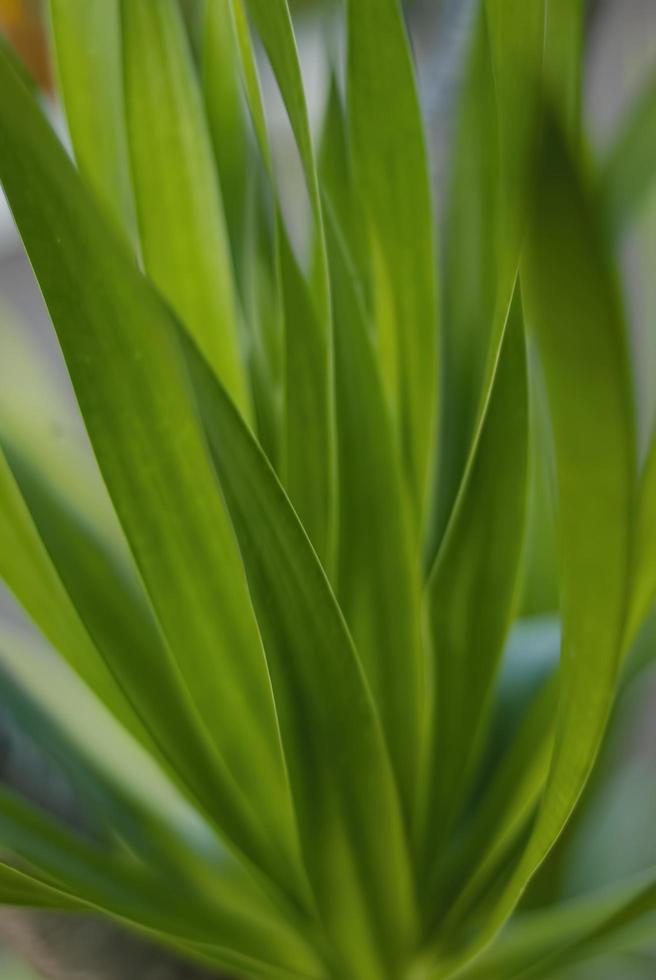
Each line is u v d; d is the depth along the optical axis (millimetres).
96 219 646
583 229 595
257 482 657
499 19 646
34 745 777
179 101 736
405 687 718
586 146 601
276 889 717
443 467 759
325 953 718
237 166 768
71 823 776
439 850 739
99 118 748
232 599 700
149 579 688
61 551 732
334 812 688
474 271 739
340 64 771
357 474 711
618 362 608
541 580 807
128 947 756
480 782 766
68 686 793
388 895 706
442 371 755
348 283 705
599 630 639
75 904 699
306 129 681
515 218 609
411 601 715
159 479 679
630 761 830
